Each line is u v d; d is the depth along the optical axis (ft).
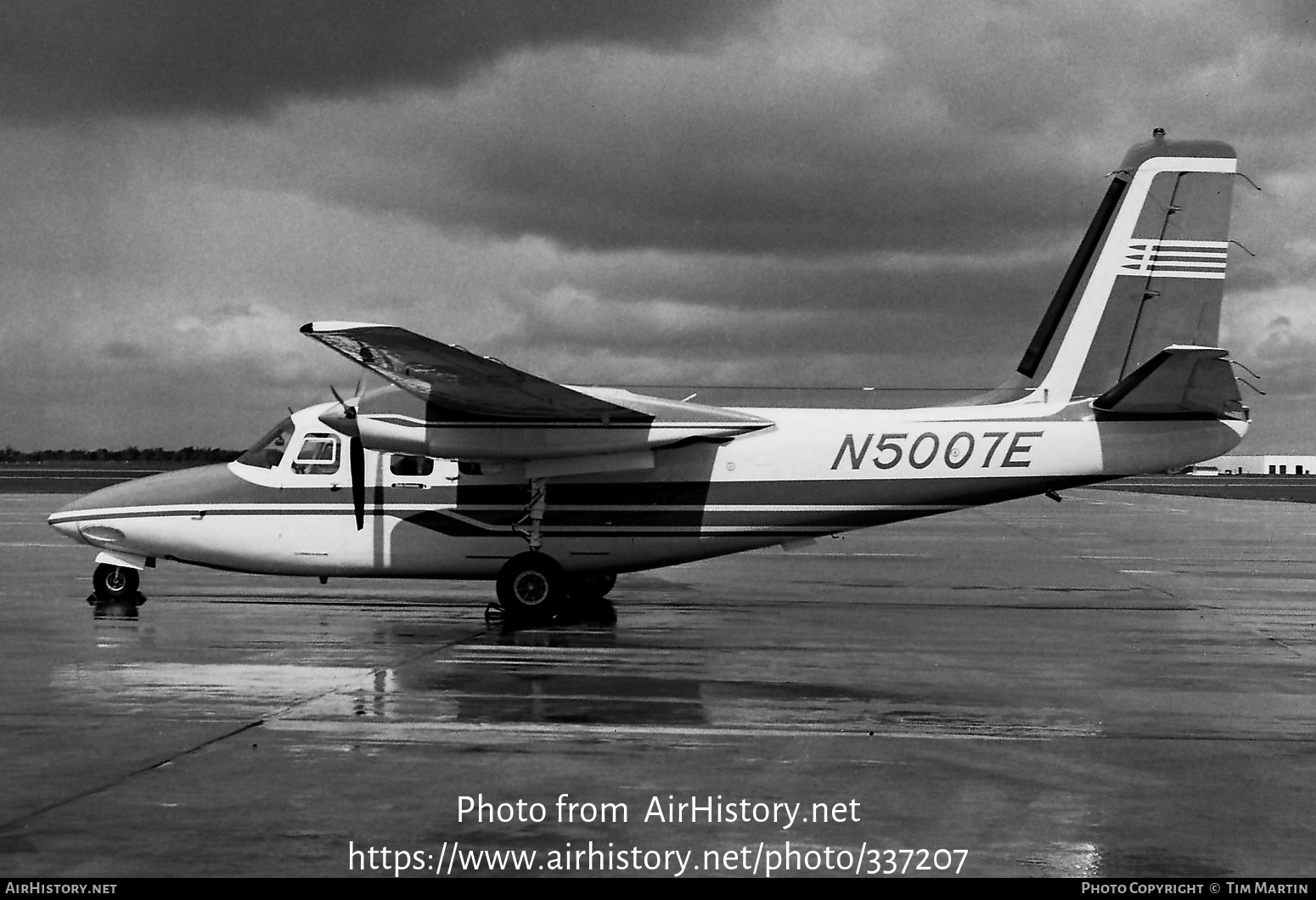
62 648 45.16
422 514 57.36
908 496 57.57
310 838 23.36
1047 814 25.14
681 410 55.98
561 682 38.86
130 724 32.35
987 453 57.31
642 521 57.16
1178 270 60.08
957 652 45.50
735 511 57.36
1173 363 54.34
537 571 55.98
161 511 58.65
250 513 58.29
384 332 46.96
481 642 47.32
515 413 55.36
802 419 58.13
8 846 22.81
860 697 36.76
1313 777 28.02
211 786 26.55
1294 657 44.70
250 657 43.27
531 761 28.89
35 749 29.68
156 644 46.32
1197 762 29.30
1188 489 320.09
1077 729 32.60
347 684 38.17
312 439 58.49
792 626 52.54
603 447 55.77
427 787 26.63
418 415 55.62
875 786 26.99
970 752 30.04
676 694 37.04
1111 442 57.31
